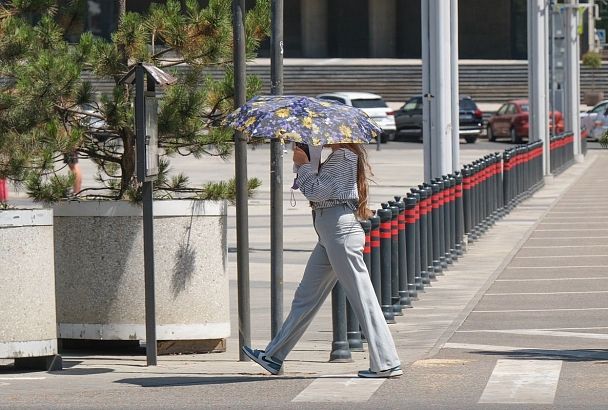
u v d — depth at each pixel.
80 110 25.72
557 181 78.19
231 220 53.75
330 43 168.38
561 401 19.05
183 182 27.19
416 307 31.88
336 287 24.11
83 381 21.95
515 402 18.98
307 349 26.34
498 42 166.25
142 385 21.31
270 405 19.09
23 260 22.77
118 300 25.42
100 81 26.39
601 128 121.94
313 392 20.19
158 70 23.03
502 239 47.66
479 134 122.31
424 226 35.59
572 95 96.69
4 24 24.52
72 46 25.84
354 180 20.72
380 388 20.44
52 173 26.09
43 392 20.70
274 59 24.20
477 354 24.28
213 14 25.44
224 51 25.72
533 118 74.38
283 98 20.95
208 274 25.66
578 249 44.00
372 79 146.25
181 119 25.22
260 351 21.73
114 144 26.66
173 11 25.53
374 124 20.94
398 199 31.80
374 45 165.12
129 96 25.75
